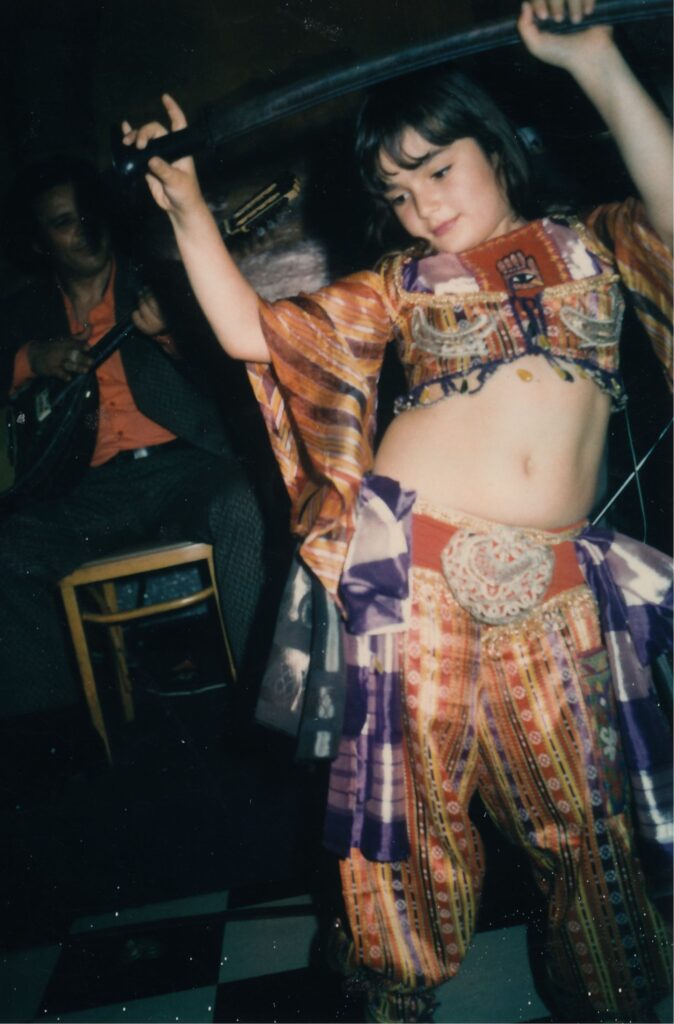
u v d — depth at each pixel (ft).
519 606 4.58
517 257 4.89
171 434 10.73
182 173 4.90
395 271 5.12
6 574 9.75
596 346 4.77
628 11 4.28
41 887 7.70
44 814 8.80
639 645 4.86
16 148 11.77
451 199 4.92
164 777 9.28
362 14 11.33
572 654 4.68
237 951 6.52
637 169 4.48
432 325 4.84
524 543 4.59
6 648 9.76
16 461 10.26
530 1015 5.38
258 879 7.46
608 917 4.63
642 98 4.42
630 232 4.74
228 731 9.97
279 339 5.07
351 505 4.90
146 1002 6.14
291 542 9.53
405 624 4.67
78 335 10.81
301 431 5.21
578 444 4.74
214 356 10.14
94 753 9.85
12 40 11.25
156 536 10.43
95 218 10.36
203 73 11.69
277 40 11.55
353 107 10.95
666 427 7.24
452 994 5.72
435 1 11.11
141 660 12.87
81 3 11.18
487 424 4.68
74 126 11.62
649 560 4.87
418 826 4.82
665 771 4.67
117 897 7.49
